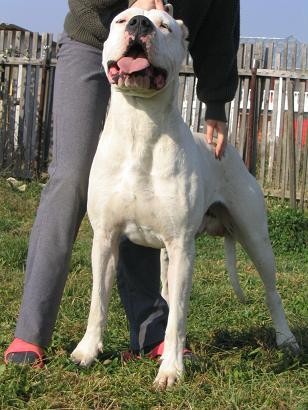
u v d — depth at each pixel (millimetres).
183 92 6633
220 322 3396
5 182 6707
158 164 2645
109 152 2668
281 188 6340
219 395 2572
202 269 4348
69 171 2764
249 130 6387
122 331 3154
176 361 2656
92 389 2553
